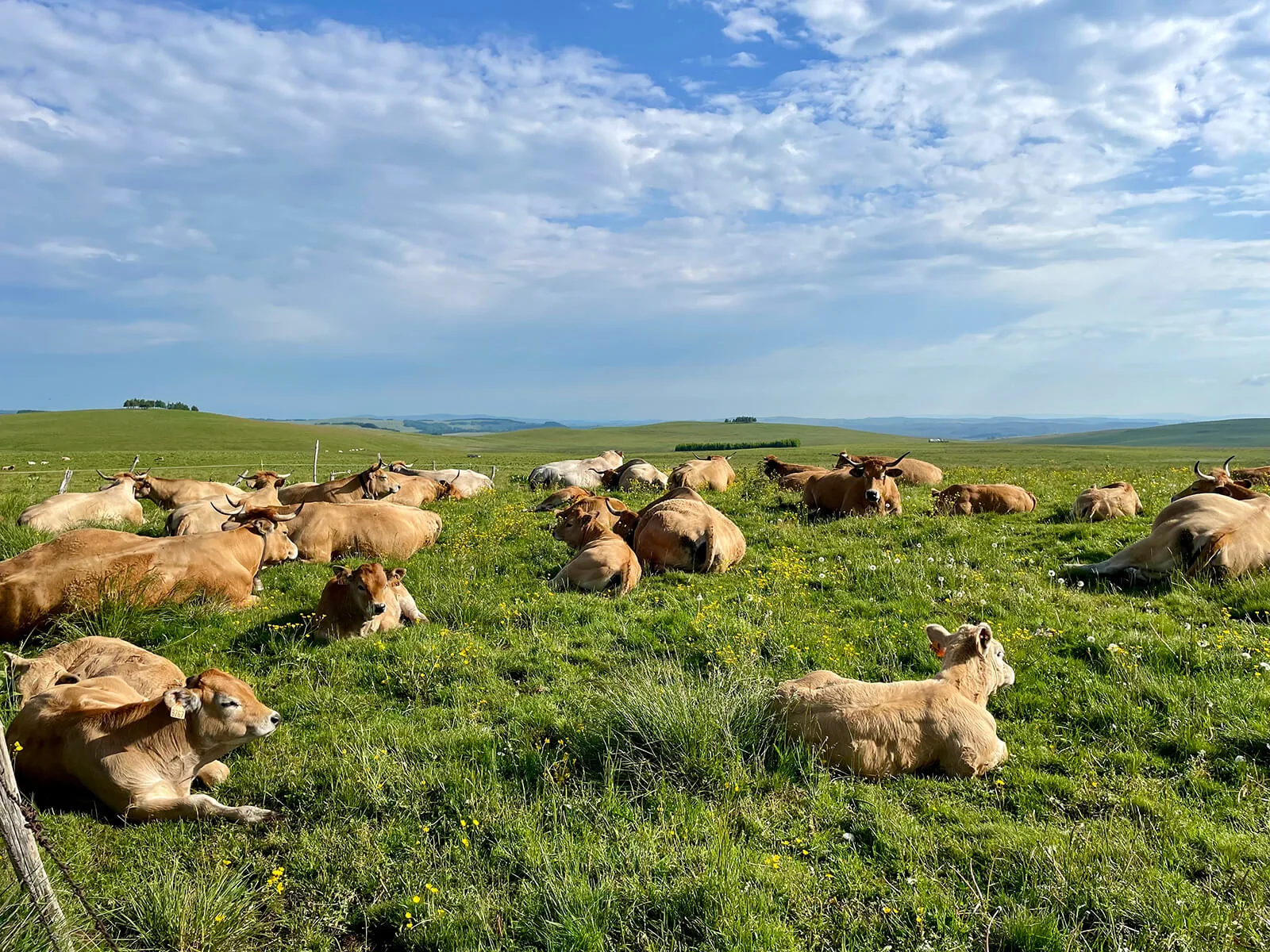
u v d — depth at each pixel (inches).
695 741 238.2
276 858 204.5
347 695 299.0
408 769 238.2
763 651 332.5
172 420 3403.1
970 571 426.0
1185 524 407.2
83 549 398.0
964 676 256.5
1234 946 164.4
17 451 2213.3
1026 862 191.2
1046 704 276.1
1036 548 487.2
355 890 192.7
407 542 557.9
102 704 247.6
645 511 521.0
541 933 173.2
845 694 243.6
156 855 205.8
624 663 324.5
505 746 254.4
